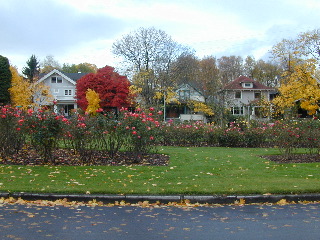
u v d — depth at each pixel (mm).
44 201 6699
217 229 5090
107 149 11852
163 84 36281
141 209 6336
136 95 37594
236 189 7281
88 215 5816
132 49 36219
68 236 4684
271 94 56344
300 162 11688
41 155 10914
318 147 12664
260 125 19781
